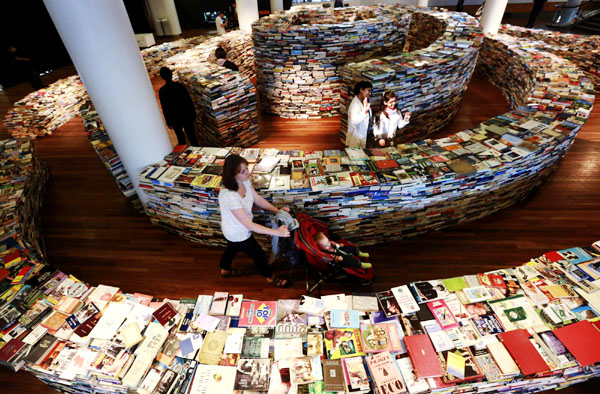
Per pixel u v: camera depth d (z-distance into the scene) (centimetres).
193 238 330
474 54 480
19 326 203
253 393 170
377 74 383
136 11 1197
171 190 282
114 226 362
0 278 231
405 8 743
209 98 412
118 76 244
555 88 397
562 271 217
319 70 523
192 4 1290
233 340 193
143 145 284
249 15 766
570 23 981
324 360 180
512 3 1241
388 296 211
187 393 171
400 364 178
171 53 804
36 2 948
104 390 187
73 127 600
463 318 195
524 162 287
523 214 340
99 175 455
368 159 289
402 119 329
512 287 210
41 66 1012
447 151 292
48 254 330
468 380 168
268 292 280
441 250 308
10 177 357
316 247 242
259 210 272
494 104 570
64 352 190
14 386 230
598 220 330
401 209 287
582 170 396
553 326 188
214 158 301
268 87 557
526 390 190
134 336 193
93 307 211
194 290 286
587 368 177
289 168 283
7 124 547
